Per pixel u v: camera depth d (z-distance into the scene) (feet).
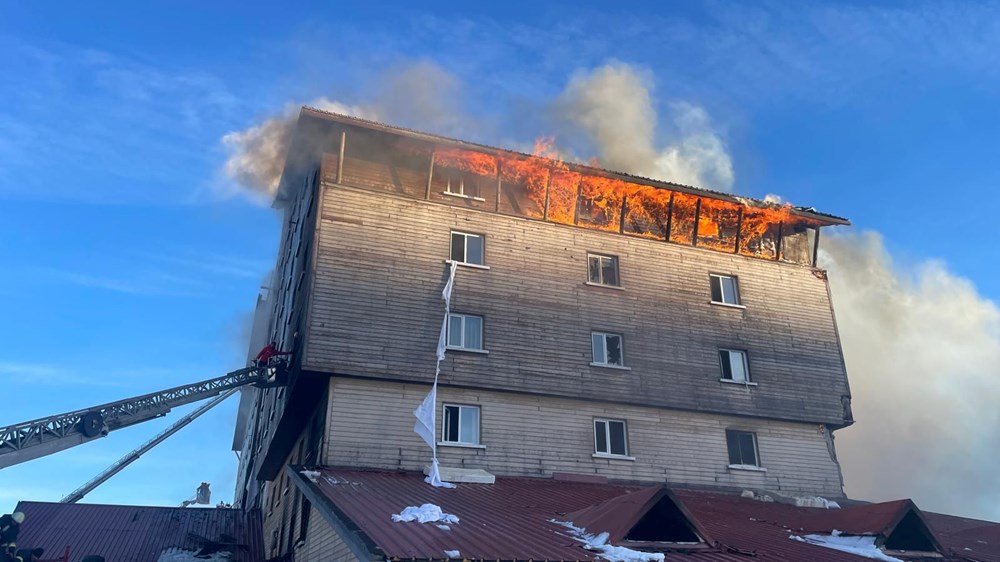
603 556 38.81
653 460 75.77
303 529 61.98
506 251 77.92
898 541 51.37
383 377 67.51
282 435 82.07
